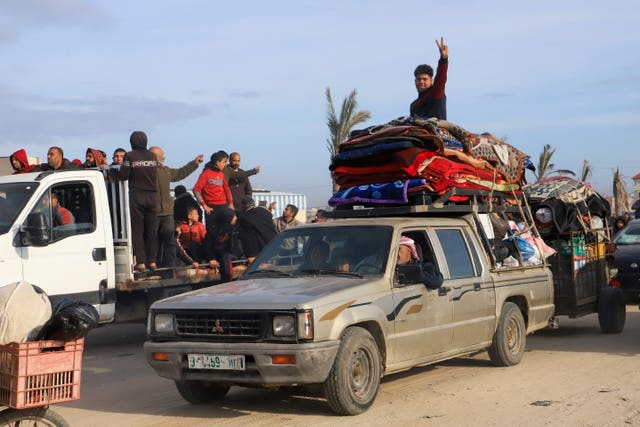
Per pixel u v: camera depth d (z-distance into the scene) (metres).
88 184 11.52
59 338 5.36
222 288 7.96
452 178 9.36
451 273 8.80
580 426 6.76
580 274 12.27
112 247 11.64
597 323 14.21
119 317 11.95
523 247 10.48
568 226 11.92
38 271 10.84
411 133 9.17
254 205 14.05
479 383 8.69
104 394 8.84
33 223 10.68
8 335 5.32
